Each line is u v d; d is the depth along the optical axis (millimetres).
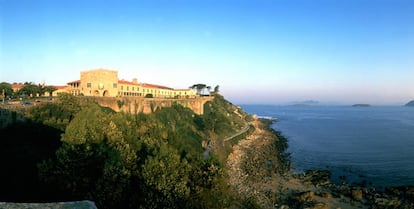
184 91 184500
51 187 33375
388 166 87312
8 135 47812
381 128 193750
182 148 49094
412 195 60125
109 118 44250
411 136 151500
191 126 113500
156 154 34312
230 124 142500
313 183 68875
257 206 51562
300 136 154875
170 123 104438
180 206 30000
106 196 28625
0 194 32125
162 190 29500
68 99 66875
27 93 103625
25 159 41094
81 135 35188
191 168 35562
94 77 109812
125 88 131000
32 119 56094
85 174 32562
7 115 51469
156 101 115000
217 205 33812
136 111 104375
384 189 66062
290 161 93688
